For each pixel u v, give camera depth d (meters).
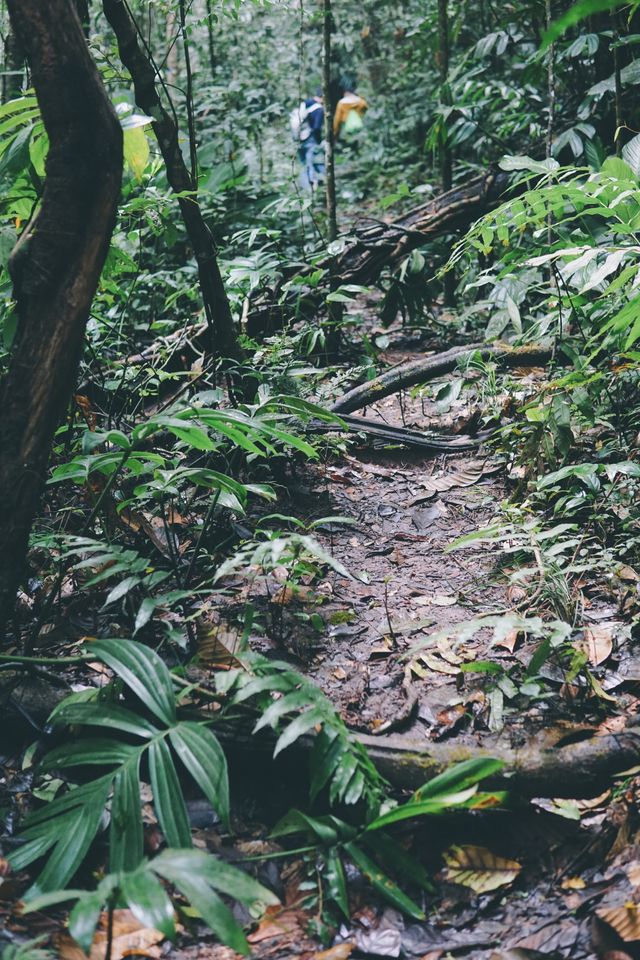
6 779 2.29
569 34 5.83
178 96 8.55
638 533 3.14
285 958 1.85
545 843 2.11
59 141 2.25
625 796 2.14
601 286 3.80
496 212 3.64
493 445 4.00
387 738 2.31
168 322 4.33
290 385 3.86
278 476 3.85
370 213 8.63
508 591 3.03
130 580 2.48
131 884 1.49
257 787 2.29
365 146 10.30
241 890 1.55
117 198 2.33
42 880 1.92
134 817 1.98
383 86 10.78
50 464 3.41
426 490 3.80
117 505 3.01
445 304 6.12
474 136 7.08
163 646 2.74
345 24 10.90
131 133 2.93
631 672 2.60
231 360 3.69
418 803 1.98
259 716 2.31
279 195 6.88
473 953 1.87
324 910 1.97
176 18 3.99
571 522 3.32
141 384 3.89
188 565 3.11
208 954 1.87
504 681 2.54
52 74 2.20
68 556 2.78
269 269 4.76
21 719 2.41
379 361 5.05
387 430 4.13
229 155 6.95
